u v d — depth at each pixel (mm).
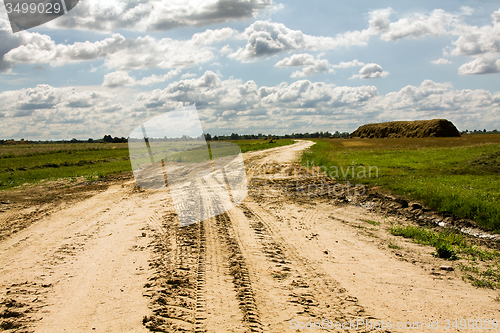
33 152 40438
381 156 26203
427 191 10586
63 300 3896
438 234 7801
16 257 5355
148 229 7109
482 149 26641
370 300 4320
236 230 7391
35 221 7824
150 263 5148
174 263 5219
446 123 95500
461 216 8797
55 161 27297
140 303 3852
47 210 9086
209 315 3697
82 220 7922
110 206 9586
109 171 19156
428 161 21000
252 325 3523
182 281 4555
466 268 5676
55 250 5711
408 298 4441
